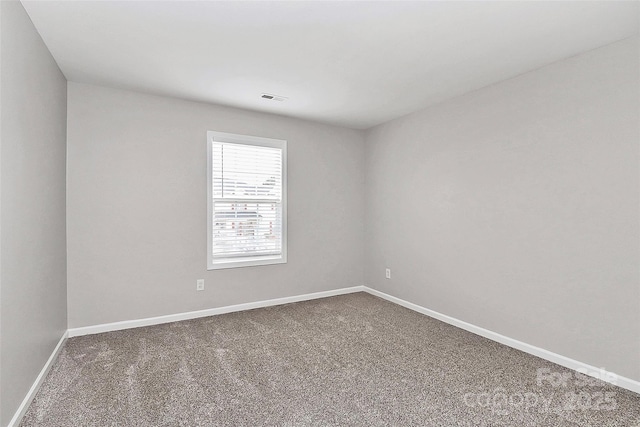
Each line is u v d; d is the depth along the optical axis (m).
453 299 3.42
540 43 2.28
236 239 3.87
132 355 2.65
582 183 2.40
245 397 2.08
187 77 2.90
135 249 3.28
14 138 1.78
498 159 2.97
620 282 2.21
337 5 1.86
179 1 1.82
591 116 2.35
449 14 1.95
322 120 4.29
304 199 4.31
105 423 1.82
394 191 4.23
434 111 3.64
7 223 1.68
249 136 3.88
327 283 4.53
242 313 3.77
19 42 1.84
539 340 2.67
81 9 1.90
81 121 3.03
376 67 2.69
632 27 2.06
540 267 2.66
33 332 2.06
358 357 2.66
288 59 2.55
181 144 3.48
